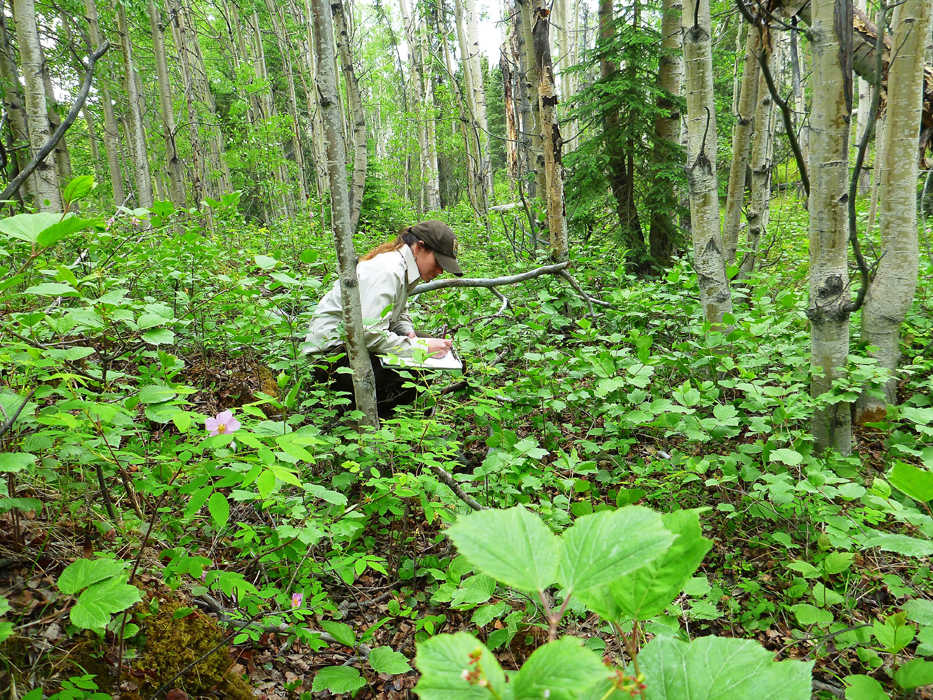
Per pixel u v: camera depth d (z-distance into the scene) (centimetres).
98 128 1814
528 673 45
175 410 133
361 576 240
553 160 505
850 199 247
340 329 297
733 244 556
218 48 1692
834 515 221
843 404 285
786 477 229
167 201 275
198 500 140
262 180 1374
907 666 143
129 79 968
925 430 235
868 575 221
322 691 186
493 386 375
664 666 66
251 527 186
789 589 219
